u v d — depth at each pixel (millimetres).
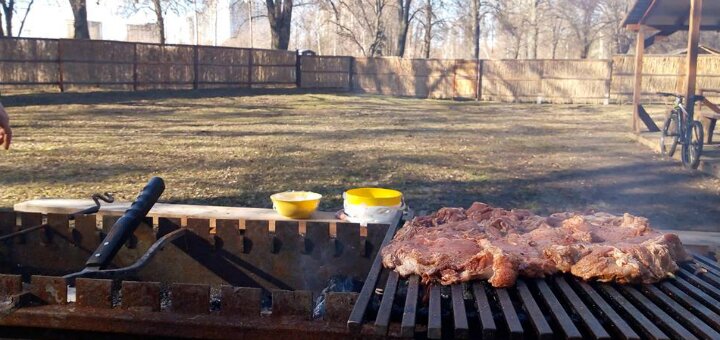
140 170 9906
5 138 3586
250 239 4059
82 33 27828
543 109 25984
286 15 34094
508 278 2695
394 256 2975
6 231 4238
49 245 4219
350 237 3932
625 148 13484
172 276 4191
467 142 14258
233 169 10125
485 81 31359
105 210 4715
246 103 24234
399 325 2582
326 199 8055
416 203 7891
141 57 25516
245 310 2676
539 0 50938
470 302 2803
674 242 3115
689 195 8523
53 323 2705
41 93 22047
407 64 32562
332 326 2551
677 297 2602
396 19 52344
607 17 51531
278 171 10008
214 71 28406
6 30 32094
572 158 11906
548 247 2877
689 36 11477
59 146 12180
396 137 14977
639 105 15289
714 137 15219
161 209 4961
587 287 2715
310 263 4012
